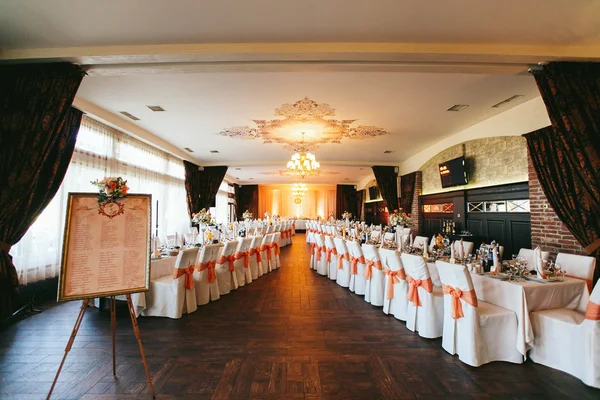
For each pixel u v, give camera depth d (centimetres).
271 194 1902
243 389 229
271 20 263
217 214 1338
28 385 235
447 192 750
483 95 437
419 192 879
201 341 315
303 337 325
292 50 297
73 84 322
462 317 275
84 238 223
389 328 351
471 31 279
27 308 414
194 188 980
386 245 554
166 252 484
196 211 984
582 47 303
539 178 438
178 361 273
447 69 329
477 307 269
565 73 311
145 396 221
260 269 640
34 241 424
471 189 664
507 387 233
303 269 730
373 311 412
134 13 253
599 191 288
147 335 331
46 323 369
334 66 324
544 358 267
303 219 1898
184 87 410
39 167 307
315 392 226
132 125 585
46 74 313
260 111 505
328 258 628
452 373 253
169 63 323
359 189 1694
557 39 291
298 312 408
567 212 390
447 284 291
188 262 399
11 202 295
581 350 241
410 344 309
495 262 323
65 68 317
